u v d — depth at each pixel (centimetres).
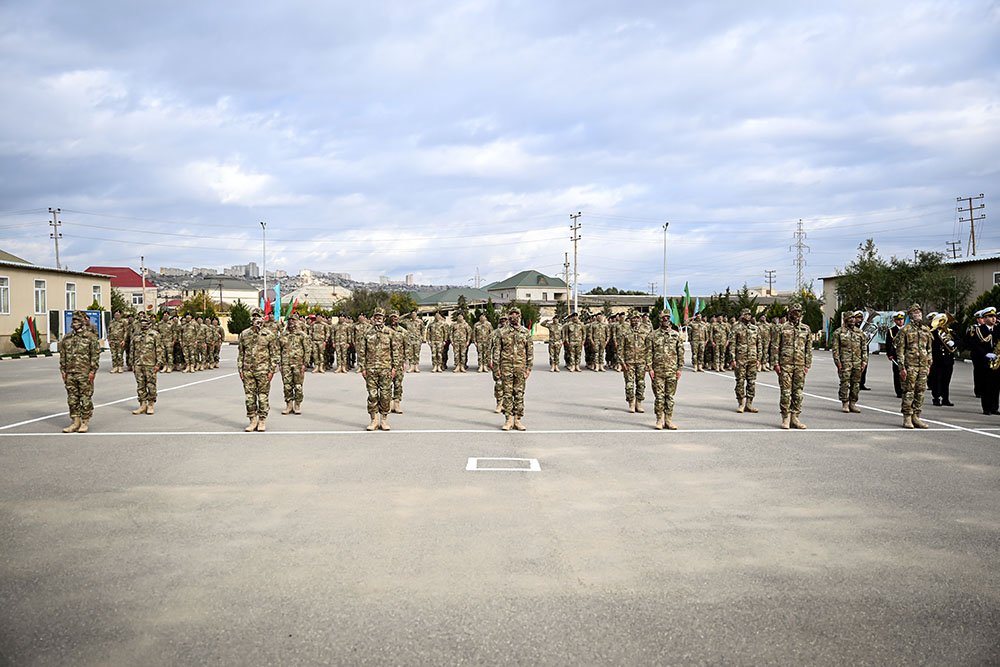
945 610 463
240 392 1845
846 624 442
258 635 424
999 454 986
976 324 1441
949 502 727
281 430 1202
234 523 650
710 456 969
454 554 564
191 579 512
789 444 1063
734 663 393
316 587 496
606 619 446
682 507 705
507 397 1197
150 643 415
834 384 2064
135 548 580
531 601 473
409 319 2559
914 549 580
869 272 4494
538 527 636
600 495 752
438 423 1281
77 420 1187
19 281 4169
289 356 1417
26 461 934
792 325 1218
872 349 3744
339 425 1262
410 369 2553
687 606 466
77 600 476
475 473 859
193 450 1015
